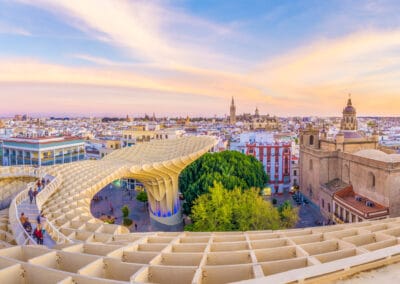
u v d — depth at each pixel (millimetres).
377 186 54562
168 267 15750
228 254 18859
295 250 19406
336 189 63531
